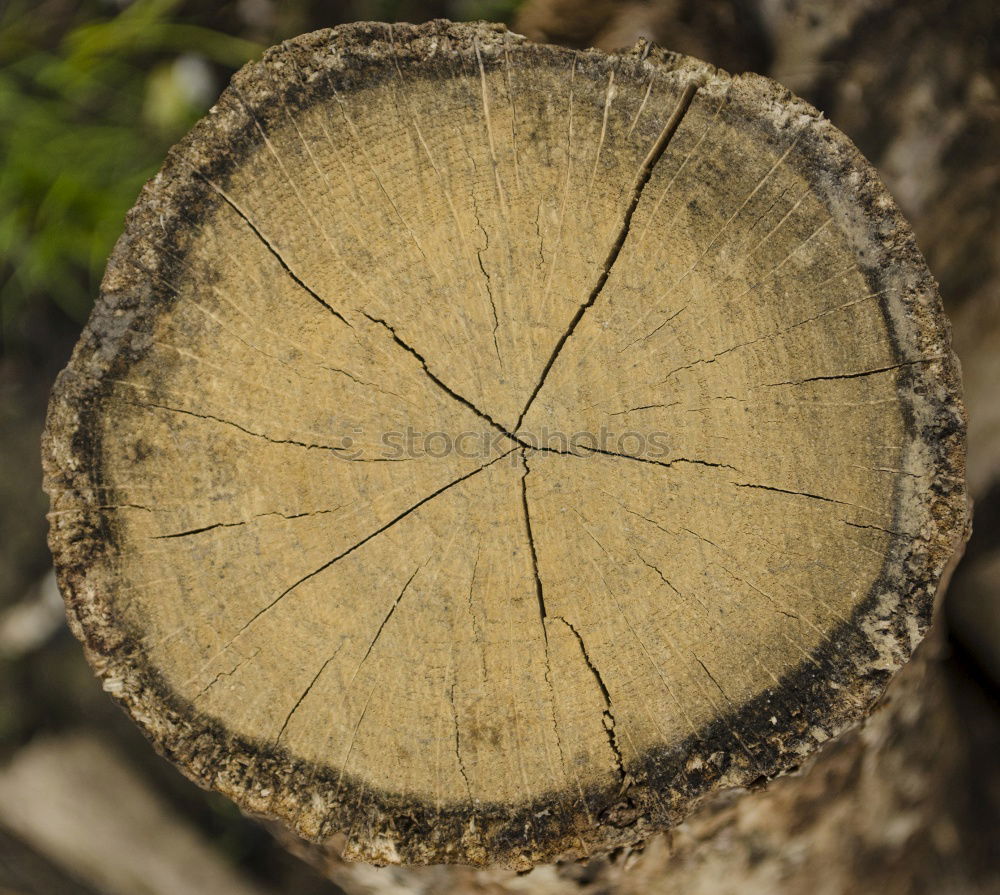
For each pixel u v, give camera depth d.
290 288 0.89
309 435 0.89
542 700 0.89
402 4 1.17
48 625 1.16
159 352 0.88
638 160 0.89
